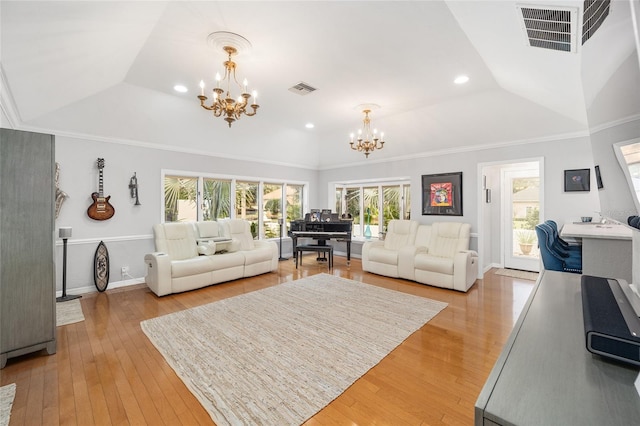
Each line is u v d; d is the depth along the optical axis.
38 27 1.76
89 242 3.81
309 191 6.87
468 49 2.49
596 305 0.83
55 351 2.27
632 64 0.52
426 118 4.31
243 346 2.34
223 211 5.35
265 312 3.08
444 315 3.02
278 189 6.36
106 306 3.29
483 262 4.79
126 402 1.70
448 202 4.90
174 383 1.88
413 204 5.38
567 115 3.44
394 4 1.92
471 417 1.58
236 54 2.60
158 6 1.94
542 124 3.77
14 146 2.10
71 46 2.12
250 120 4.71
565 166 3.84
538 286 1.28
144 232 4.28
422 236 4.86
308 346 2.35
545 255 2.96
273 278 4.59
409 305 3.31
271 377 1.93
